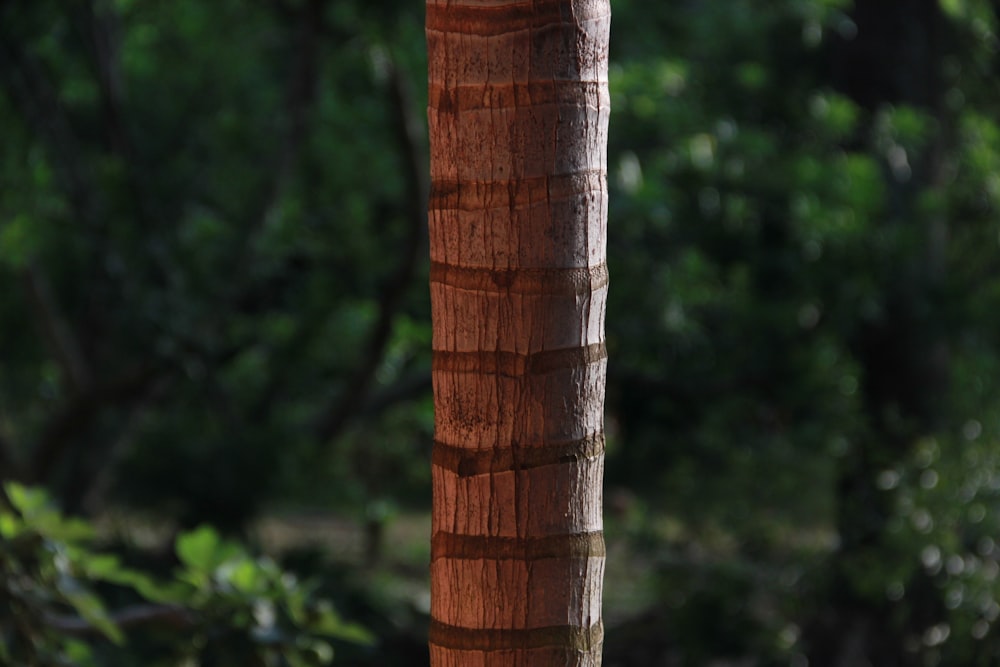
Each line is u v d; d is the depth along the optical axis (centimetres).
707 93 1065
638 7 1159
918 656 902
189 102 1238
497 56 183
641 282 891
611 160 895
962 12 1004
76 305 1133
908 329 981
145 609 416
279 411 1204
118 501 1122
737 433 1040
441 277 191
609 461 1094
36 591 388
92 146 1280
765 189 924
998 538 866
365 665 1034
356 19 922
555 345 188
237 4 1161
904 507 855
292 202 1134
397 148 1148
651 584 1023
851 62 1034
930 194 957
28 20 957
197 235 1060
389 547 1789
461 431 191
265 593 412
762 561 977
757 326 966
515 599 191
